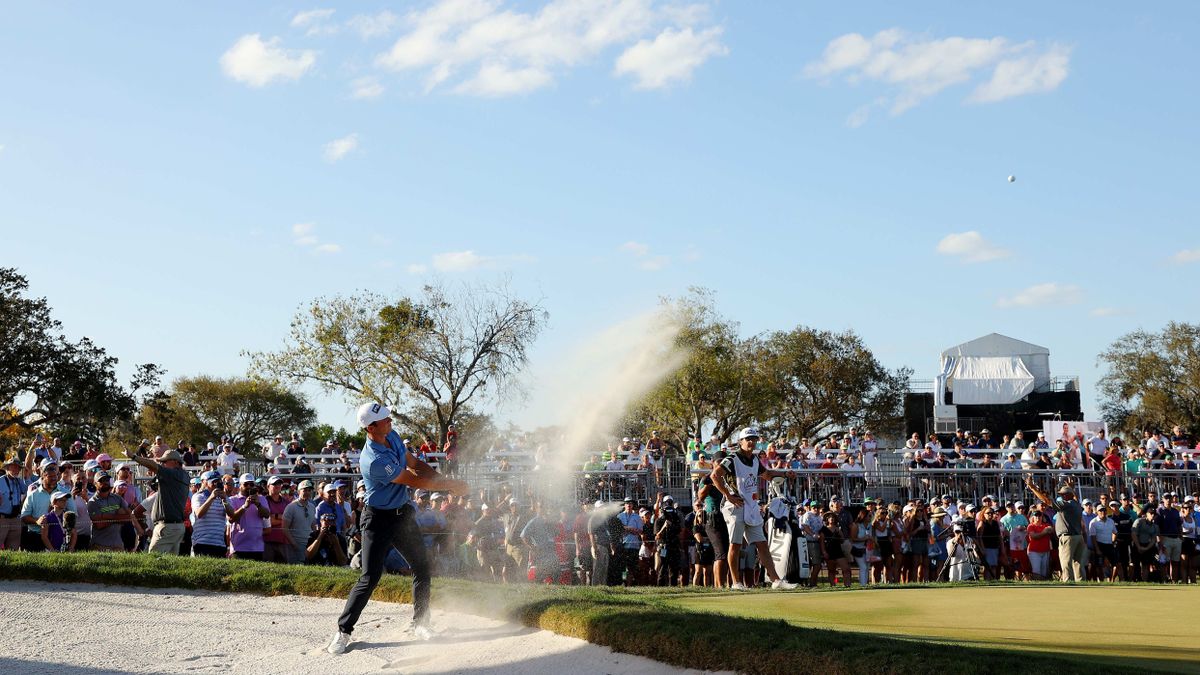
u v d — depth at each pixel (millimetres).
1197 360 70375
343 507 15828
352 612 7578
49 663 7480
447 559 16453
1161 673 5414
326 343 44750
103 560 10766
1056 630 7879
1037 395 51531
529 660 6992
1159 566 20297
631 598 8766
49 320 55500
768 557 12438
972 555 19438
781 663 6020
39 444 19938
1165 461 27266
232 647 7898
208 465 23375
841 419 75125
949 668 5484
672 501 18266
